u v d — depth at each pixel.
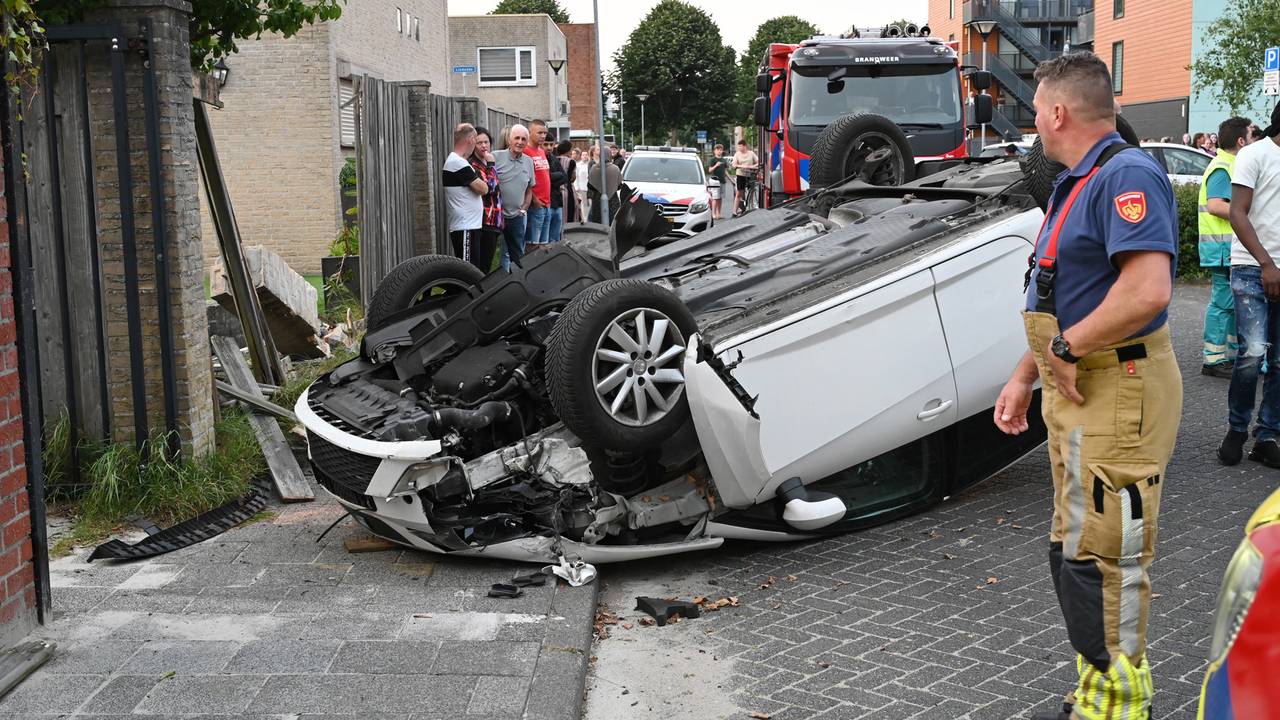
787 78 15.62
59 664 4.33
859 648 4.67
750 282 6.02
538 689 4.12
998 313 6.27
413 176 13.95
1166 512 6.32
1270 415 7.21
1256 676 2.09
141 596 5.08
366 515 5.56
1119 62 41.78
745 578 5.56
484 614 4.87
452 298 6.54
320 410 5.93
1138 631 3.59
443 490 5.15
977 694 4.20
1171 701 4.10
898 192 7.46
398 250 13.22
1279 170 6.89
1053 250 3.64
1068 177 3.68
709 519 5.68
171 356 6.34
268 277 9.16
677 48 83.25
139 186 6.29
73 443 6.41
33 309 4.68
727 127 93.88
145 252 6.34
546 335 5.64
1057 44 49.41
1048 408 3.74
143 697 4.05
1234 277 7.10
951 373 6.12
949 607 5.09
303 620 4.80
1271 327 7.07
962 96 15.57
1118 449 3.53
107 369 6.43
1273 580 2.10
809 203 7.84
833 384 5.74
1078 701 3.70
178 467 6.41
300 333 9.88
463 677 4.23
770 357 5.54
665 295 5.38
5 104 4.47
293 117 19.16
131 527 6.07
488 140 11.85
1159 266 3.39
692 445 5.63
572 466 5.30
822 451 5.75
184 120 6.44
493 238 12.09
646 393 5.39
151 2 6.20
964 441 6.69
